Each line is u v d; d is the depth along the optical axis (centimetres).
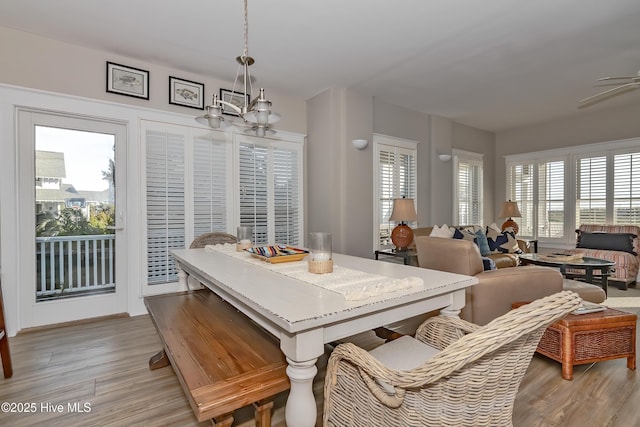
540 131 605
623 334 209
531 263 390
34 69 281
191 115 359
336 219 411
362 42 298
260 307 112
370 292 122
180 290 249
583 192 550
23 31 276
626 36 289
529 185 620
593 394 182
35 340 262
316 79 383
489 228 491
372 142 443
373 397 113
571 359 197
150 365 214
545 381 196
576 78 386
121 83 321
